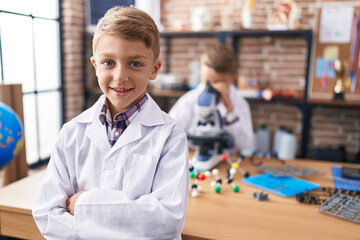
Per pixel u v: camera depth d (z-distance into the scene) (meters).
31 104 2.97
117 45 0.68
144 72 0.72
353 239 0.82
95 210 0.70
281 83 3.19
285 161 1.50
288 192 1.10
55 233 0.73
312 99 2.94
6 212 0.98
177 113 1.83
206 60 1.52
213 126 1.39
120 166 0.78
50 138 3.27
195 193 1.07
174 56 3.44
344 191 1.13
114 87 0.71
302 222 0.91
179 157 0.78
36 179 1.19
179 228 0.72
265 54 3.19
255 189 1.15
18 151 0.90
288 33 2.79
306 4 3.00
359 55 2.89
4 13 2.57
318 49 3.00
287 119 3.24
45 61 3.09
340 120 3.12
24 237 0.98
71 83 3.28
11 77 2.71
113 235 0.69
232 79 1.61
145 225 0.69
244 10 2.96
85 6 3.40
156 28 0.76
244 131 1.63
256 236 0.83
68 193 0.83
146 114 0.82
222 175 1.30
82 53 3.41
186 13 3.33
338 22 2.92
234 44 3.00
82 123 0.85
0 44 2.55
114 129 0.83
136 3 3.33
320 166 1.43
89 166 0.81
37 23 2.93
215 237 0.82
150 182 0.77
